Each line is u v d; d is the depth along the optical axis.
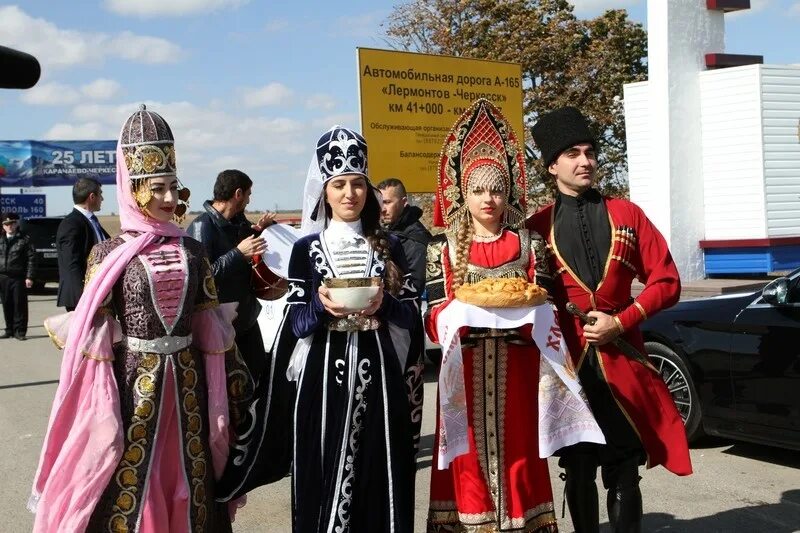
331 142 3.37
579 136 3.64
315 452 3.28
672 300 3.57
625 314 3.49
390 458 3.30
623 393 3.53
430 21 23.19
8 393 9.03
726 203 12.88
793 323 5.18
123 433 3.21
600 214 3.67
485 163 3.51
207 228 5.32
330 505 3.23
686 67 12.80
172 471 3.33
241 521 4.86
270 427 3.45
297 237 4.06
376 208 3.53
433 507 3.49
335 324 3.31
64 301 7.04
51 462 3.24
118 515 3.20
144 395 3.25
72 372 3.21
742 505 4.82
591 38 24.16
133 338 3.29
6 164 32.28
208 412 3.45
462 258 3.47
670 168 12.79
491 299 3.22
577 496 3.68
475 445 3.37
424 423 7.04
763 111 12.42
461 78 11.26
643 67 24.47
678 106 12.77
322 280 3.33
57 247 7.12
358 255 3.38
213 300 3.50
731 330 5.52
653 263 3.63
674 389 5.95
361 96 10.41
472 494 3.36
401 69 10.67
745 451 5.98
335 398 3.28
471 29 23.00
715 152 12.92
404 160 10.74
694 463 5.69
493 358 3.38
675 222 12.86
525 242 3.52
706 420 5.70
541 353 3.33
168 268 3.31
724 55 12.95
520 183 3.62
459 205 3.57
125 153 3.35
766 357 5.28
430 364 9.62
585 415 3.35
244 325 5.03
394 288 3.38
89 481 3.13
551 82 23.52
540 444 3.30
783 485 5.18
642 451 3.62
